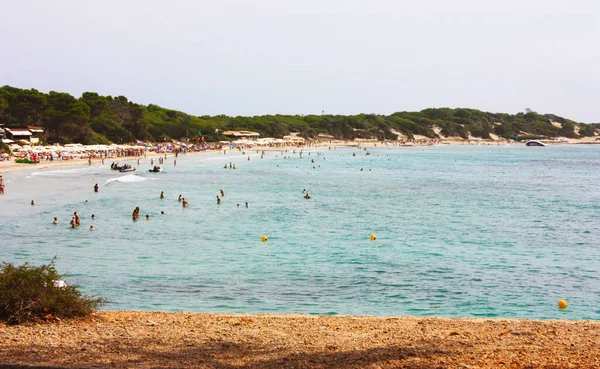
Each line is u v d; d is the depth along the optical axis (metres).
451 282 29.42
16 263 32.34
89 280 28.75
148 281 28.70
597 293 27.56
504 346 13.73
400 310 24.48
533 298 26.64
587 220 53.50
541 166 148.25
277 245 39.22
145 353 12.91
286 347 13.67
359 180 100.38
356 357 12.71
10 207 55.19
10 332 14.36
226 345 13.82
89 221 48.44
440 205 65.38
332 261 34.16
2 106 136.75
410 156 192.38
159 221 49.38
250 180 95.62
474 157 192.25
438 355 12.88
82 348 13.15
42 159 116.62
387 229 46.91
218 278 29.58
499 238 43.03
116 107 185.75
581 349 13.30
